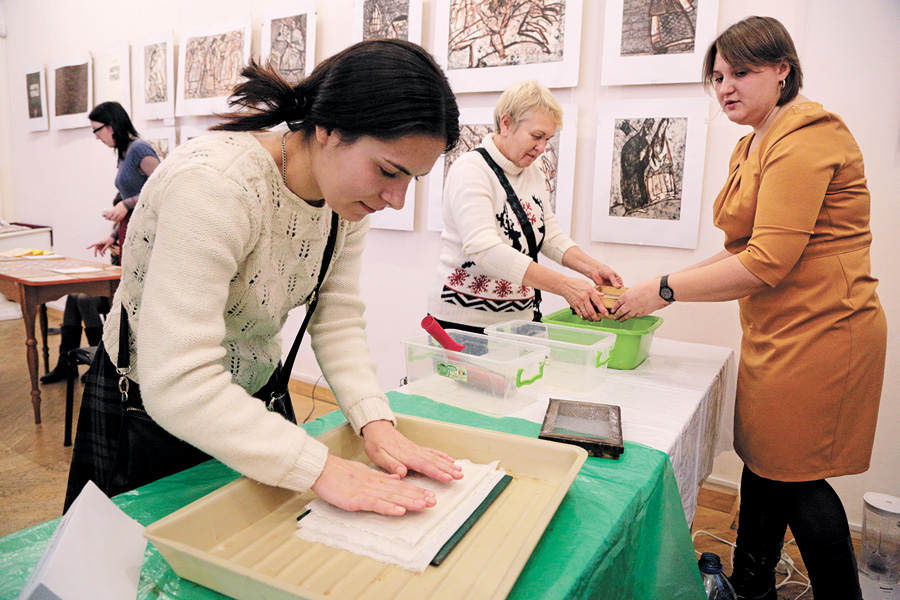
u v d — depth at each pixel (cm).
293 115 76
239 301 82
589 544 73
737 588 157
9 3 494
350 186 73
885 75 185
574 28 233
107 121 317
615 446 99
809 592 176
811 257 129
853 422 131
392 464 85
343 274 102
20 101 510
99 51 427
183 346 66
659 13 216
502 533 74
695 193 219
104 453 97
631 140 228
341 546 70
